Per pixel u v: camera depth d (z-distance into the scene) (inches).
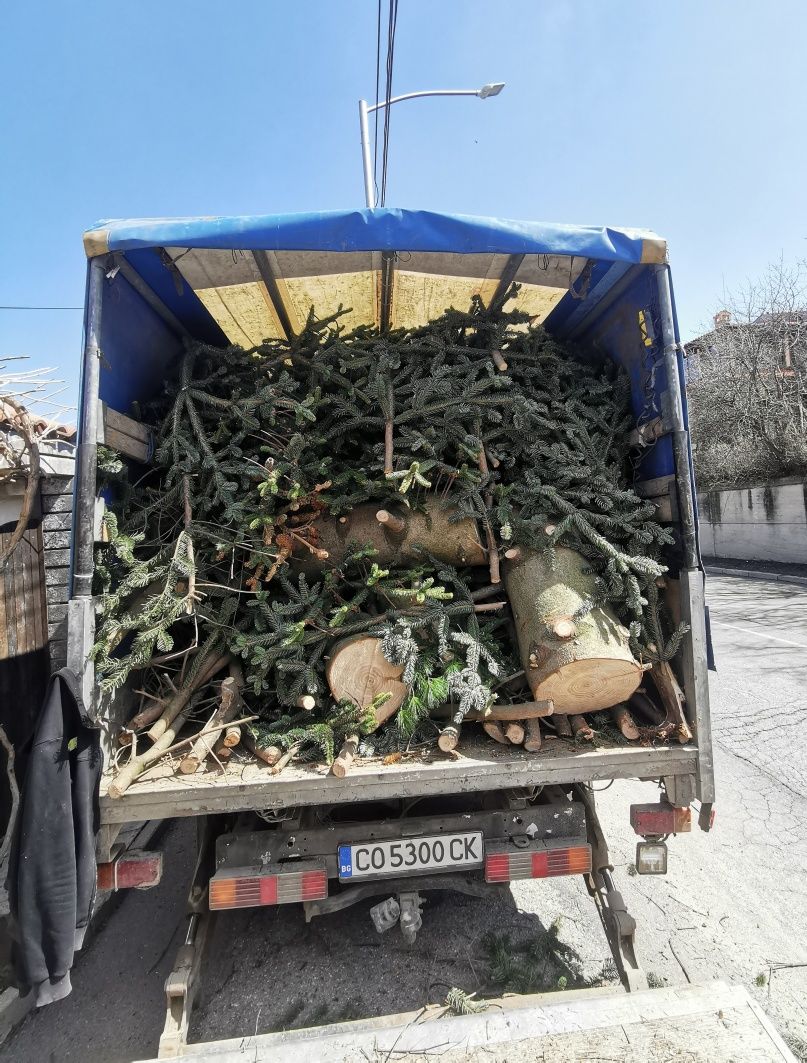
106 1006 86.3
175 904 110.0
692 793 81.8
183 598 85.4
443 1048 66.2
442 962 91.9
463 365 101.8
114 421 88.7
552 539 90.2
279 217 83.4
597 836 91.3
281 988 87.9
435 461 95.1
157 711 87.8
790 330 483.2
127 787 72.8
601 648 81.3
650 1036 66.2
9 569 134.3
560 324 132.6
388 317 134.4
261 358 111.4
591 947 94.0
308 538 98.6
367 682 85.4
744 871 109.7
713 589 432.5
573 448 102.4
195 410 102.9
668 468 97.6
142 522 95.0
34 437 141.5
